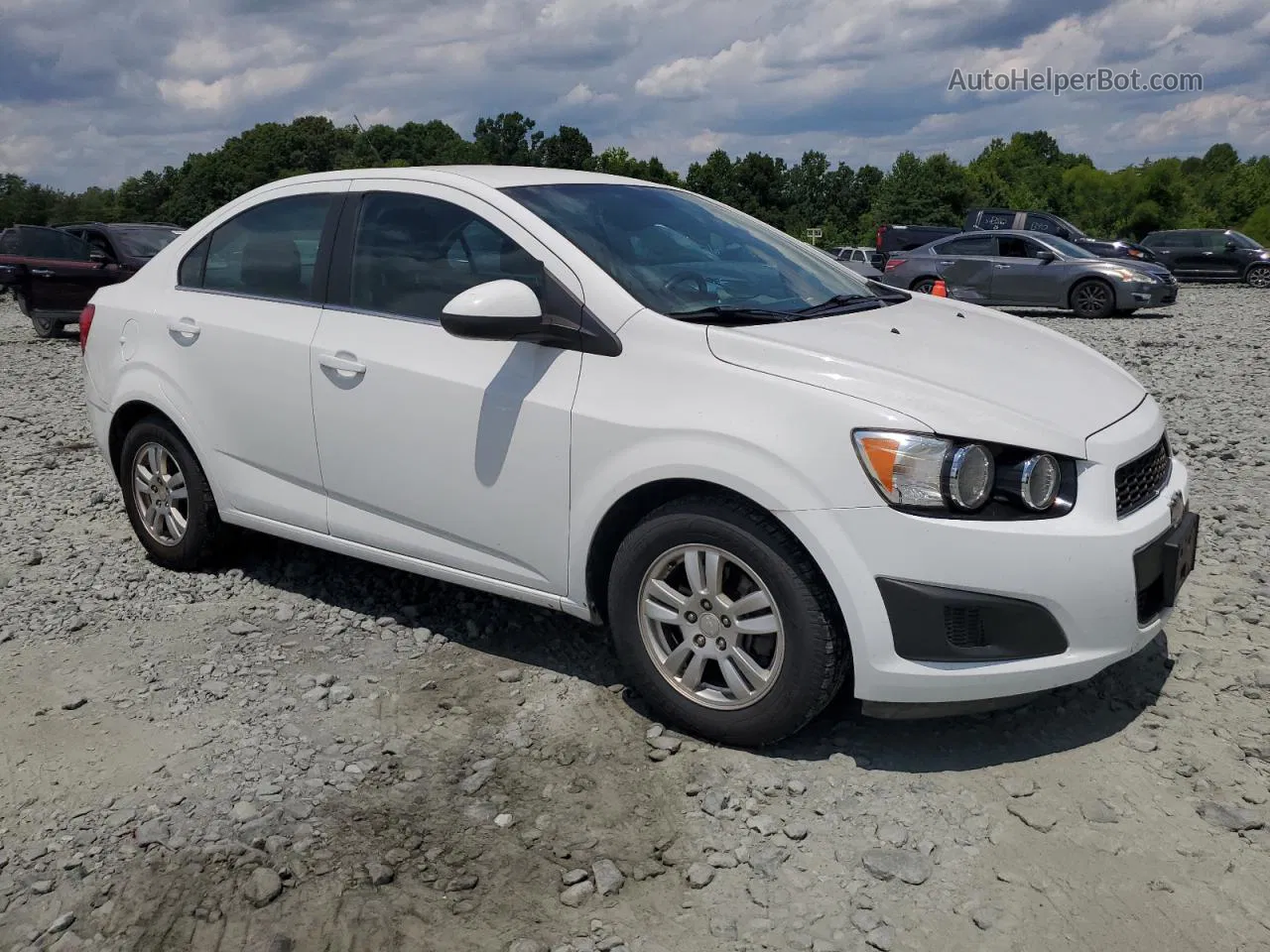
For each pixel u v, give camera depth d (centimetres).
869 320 373
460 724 356
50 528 575
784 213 13300
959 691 306
